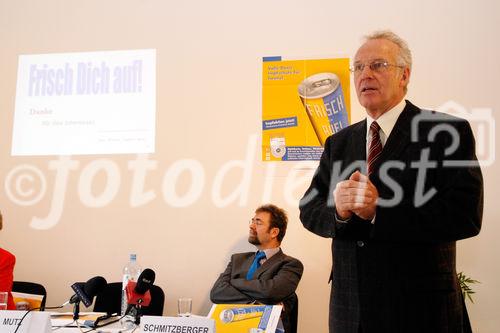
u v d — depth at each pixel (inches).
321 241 111.2
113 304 102.0
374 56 54.7
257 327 51.9
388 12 115.6
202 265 114.8
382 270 47.5
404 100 55.8
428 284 46.8
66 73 126.1
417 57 113.2
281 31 119.6
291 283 91.4
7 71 128.3
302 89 117.0
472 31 112.3
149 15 125.3
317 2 118.9
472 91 110.6
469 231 46.4
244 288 91.0
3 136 125.6
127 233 118.3
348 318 48.8
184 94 121.3
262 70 119.0
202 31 122.7
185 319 50.5
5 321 55.4
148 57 123.7
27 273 119.7
